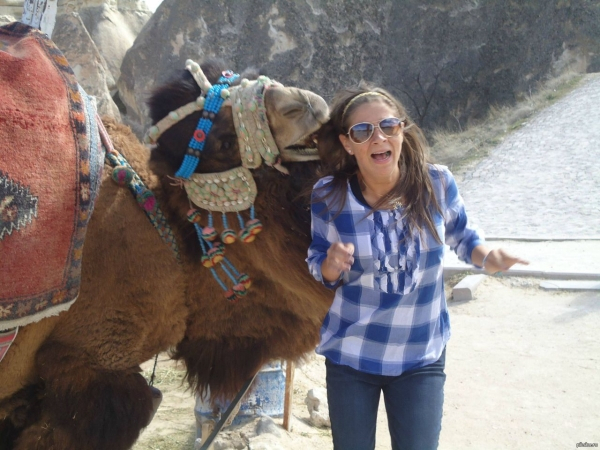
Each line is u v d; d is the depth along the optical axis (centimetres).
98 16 2764
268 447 427
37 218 263
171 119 307
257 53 2384
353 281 281
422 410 277
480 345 632
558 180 1365
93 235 301
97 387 308
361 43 2384
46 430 309
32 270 264
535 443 457
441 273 285
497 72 2336
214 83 316
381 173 270
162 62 2389
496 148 1728
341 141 284
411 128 278
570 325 655
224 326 342
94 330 304
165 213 323
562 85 2138
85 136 284
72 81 290
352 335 281
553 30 2305
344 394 284
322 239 288
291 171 311
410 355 280
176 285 322
